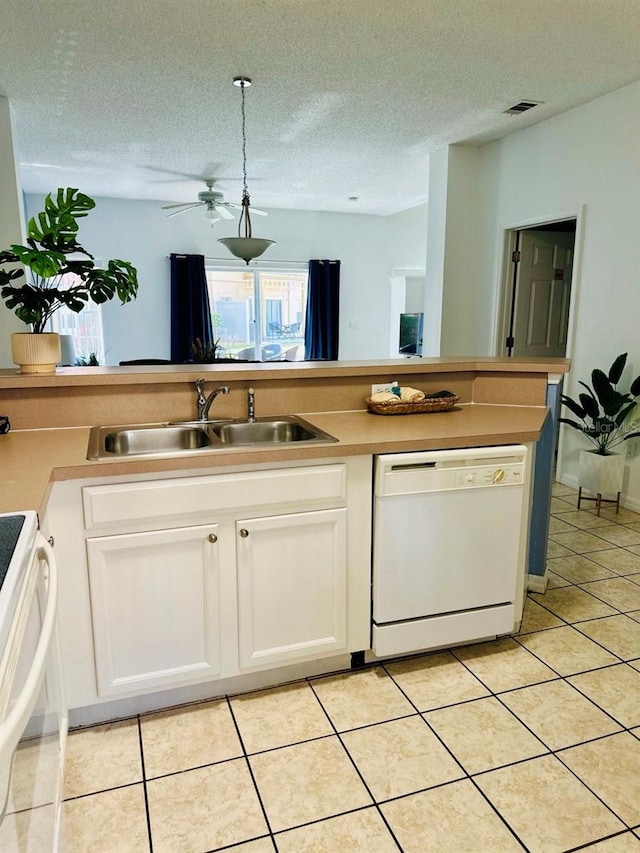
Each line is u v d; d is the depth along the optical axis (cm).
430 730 180
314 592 194
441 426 219
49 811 99
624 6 269
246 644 189
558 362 269
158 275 750
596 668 212
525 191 457
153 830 145
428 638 209
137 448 217
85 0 260
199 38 298
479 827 145
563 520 368
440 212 513
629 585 278
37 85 356
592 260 404
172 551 175
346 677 207
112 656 175
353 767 165
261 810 150
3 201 384
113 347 745
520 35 297
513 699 194
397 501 196
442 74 345
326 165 559
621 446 392
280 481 182
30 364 211
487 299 511
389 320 867
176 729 180
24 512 113
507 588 218
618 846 140
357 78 349
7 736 61
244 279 805
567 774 162
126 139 471
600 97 384
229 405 236
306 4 266
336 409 253
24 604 85
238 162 545
